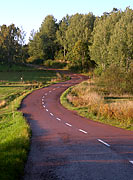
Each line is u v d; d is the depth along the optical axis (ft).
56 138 35.53
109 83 126.00
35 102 109.19
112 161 22.06
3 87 173.27
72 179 17.69
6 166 19.63
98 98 92.02
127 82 120.88
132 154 24.47
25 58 385.91
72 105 94.53
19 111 83.41
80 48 287.28
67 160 22.81
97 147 28.17
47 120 60.59
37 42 387.14
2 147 27.50
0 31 349.61
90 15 321.93
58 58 370.32
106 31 202.08
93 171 19.35
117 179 17.49
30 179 18.10
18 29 346.54
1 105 109.81
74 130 42.86
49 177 18.29
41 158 23.98
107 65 199.52
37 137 37.35
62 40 356.79
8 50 340.39
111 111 59.36
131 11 180.14
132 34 165.48
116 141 31.55
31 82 197.67
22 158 23.08
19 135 35.32
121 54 167.73
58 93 140.26
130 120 50.08
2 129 54.08
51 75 261.03
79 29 306.55
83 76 253.85
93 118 61.00
